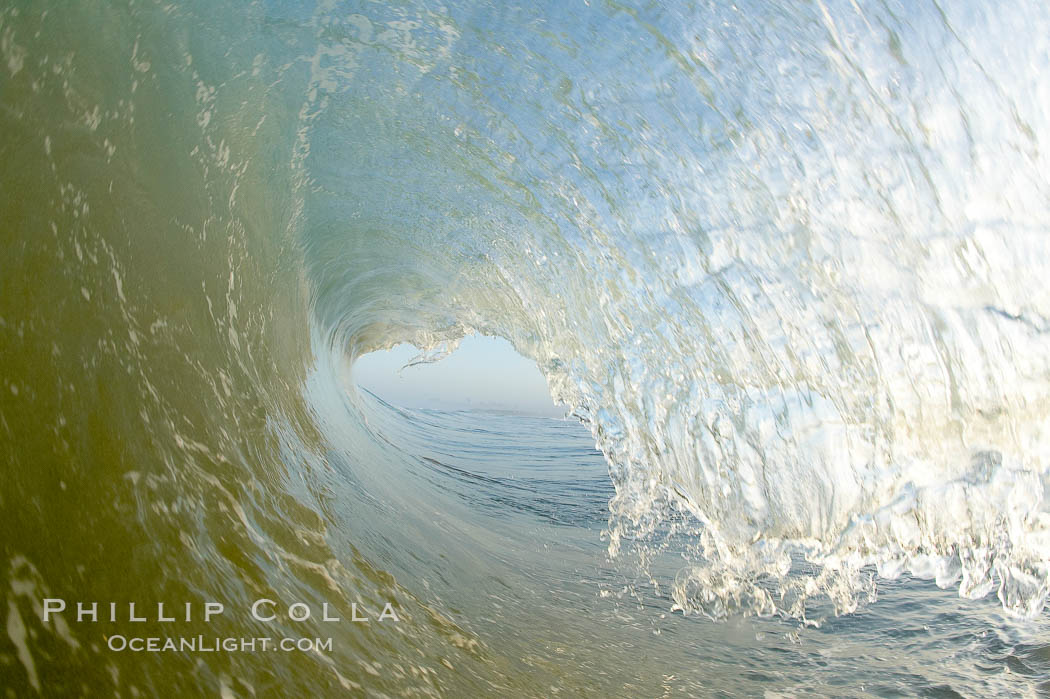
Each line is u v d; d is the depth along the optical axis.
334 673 1.76
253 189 3.49
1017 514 3.19
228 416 2.42
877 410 3.50
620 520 4.87
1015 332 3.19
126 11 2.10
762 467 3.92
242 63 2.90
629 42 3.31
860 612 3.85
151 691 1.20
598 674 2.90
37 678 1.01
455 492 6.94
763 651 3.41
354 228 5.60
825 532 3.71
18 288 1.43
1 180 1.45
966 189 3.15
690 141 3.59
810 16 2.97
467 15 3.17
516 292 5.89
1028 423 3.19
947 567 3.34
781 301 3.66
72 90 1.79
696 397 4.20
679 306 4.12
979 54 3.04
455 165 4.58
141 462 1.64
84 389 1.53
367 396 13.45
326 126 3.91
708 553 4.18
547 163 4.21
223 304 2.83
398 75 3.58
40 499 1.24
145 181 2.19
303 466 3.15
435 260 6.53
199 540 1.72
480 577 3.78
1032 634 3.35
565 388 5.36
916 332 3.34
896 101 3.08
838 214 3.35
